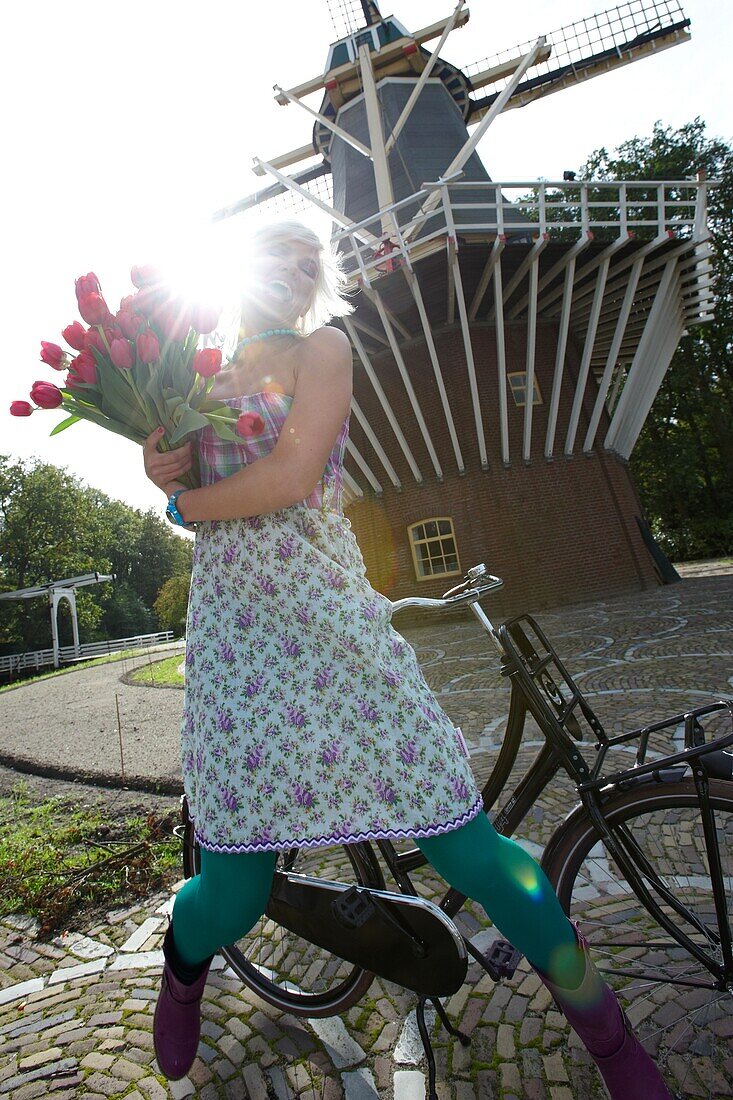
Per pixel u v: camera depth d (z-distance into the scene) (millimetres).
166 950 1392
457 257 11719
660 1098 1176
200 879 1266
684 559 29672
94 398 1212
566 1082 1424
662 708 4332
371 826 1116
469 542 14102
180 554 65625
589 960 1218
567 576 13781
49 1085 1611
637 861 1442
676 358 26953
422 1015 1442
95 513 54562
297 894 1461
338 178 18609
